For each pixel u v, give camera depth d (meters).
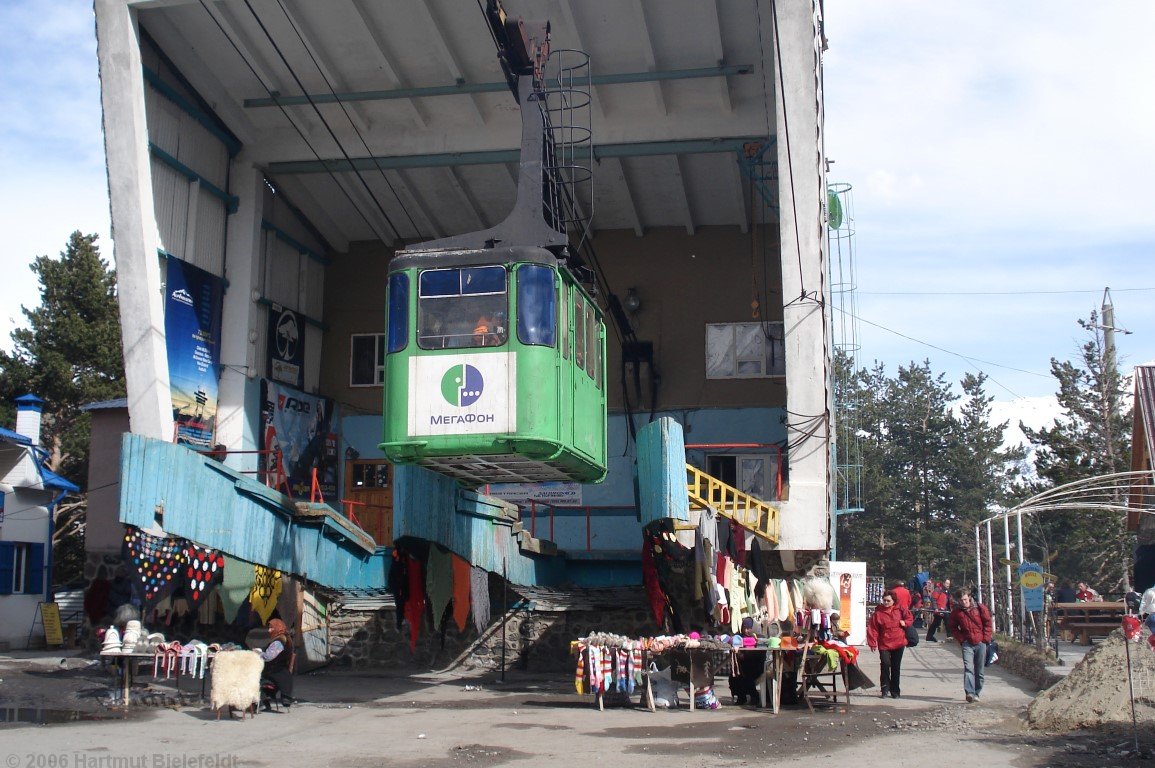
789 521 22.59
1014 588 24.14
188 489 16.45
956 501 67.25
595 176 29.66
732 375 31.70
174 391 26.41
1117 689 12.91
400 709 15.57
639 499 19.53
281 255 31.42
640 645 15.42
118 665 15.40
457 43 26.30
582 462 16.69
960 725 13.44
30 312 45.12
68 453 41.94
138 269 24.39
